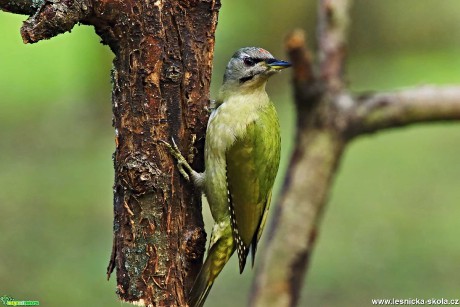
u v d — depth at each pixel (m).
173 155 6.36
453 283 13.83
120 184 6.21
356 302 13.38
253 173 8.02
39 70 26.97
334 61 2.37
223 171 7.92
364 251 15.55
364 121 2.32
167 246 6.20
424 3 28.83
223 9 26.89
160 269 6.13
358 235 16.42
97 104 24.55
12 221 16.70
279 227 2.37
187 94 6.60
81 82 25.61
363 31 28.66
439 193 18.58
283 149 20.27
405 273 14.33
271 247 2.37
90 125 23.59
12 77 26.61
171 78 6.30
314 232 2.35
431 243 15.71
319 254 15.52
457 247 15.43
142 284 6.12
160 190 6.16
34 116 24.12
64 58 27.16
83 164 20.53
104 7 5.90
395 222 16.86
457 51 28.17
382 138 23.06
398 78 26.75
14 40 27.52
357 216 17.53
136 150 6.20
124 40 6.09
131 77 6.16
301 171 2.36
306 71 2.34
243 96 8.06
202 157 7.41
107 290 13.56
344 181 19.91
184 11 6.45
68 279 13.81
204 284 7.82
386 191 19.00
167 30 6.29
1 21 27.47
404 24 28.83
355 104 2.33
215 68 25.70
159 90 6.25
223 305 13.26
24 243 15.52
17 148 21.91
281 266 2.35
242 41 26.59
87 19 5.91
